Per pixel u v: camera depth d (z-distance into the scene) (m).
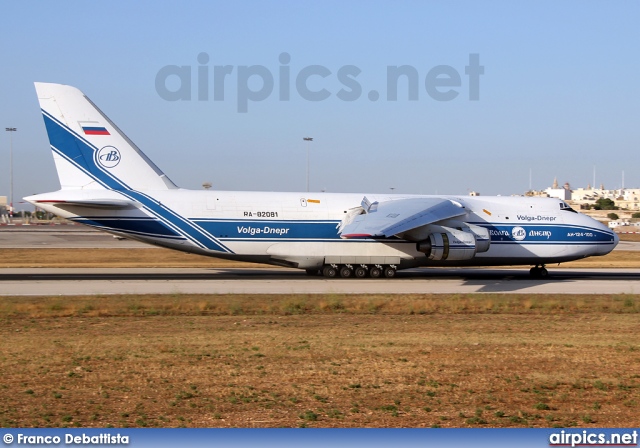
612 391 35.19
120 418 30.14
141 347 44.78
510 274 102.69
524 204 99.25
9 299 67.75
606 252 99.94
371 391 34.69
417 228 90.31
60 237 199.12
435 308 64.62
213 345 45.56
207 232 89.56
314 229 91.88
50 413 30.73
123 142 88.81
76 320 56.50
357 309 63.66
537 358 42.28
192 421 29.86
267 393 34.09
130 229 87.88
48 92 86.62
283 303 65.56
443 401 33.19
